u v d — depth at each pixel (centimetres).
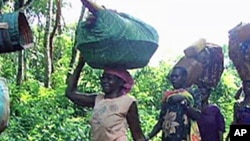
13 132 666
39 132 686
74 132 694
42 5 1059
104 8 360
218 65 420
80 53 377
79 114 827
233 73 859
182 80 411
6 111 319
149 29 366
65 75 997
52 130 695
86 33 358
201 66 413
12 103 761
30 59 1095
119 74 364
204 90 415
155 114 827
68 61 1077
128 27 354
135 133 368
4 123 321
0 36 329
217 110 415
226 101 760
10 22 329
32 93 856
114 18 354
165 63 991
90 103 380
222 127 418
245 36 400
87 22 358
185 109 400
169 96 407
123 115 362
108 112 361
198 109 408
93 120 368
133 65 362
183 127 399
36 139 668
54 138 678
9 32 328
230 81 794
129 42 353
